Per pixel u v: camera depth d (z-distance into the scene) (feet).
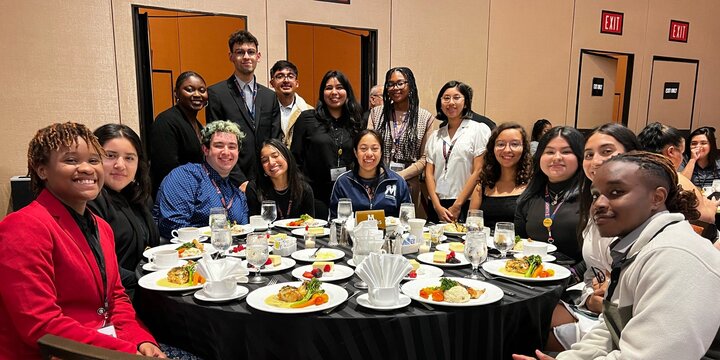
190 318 5.17
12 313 4.39
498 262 6.51
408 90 12.44
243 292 5.38
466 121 12.17
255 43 11.66
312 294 5.04
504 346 5.21
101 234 5.55
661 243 3.61
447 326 4.81
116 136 7.16
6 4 11.44
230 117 11.45
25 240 4.46
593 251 6.37
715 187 13.26
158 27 15.65
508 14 18.47
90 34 12.37
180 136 10.83
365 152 9.66
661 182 3.85
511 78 18.97
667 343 3.32
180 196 8.68
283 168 9.60
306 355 4.73
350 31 16.10
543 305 5.42
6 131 11.77
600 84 21.17
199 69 16.47
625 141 6.61
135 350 4.73
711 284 3.36
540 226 7.98
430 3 16.89
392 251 6.86
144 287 5.59
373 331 4.67
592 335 4.65
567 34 19.88
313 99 18.63
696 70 23.59
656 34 22.09
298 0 14.73
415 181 13.25
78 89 12.40
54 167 4.79
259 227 8.69
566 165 7.73
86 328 4.61
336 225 8.31
